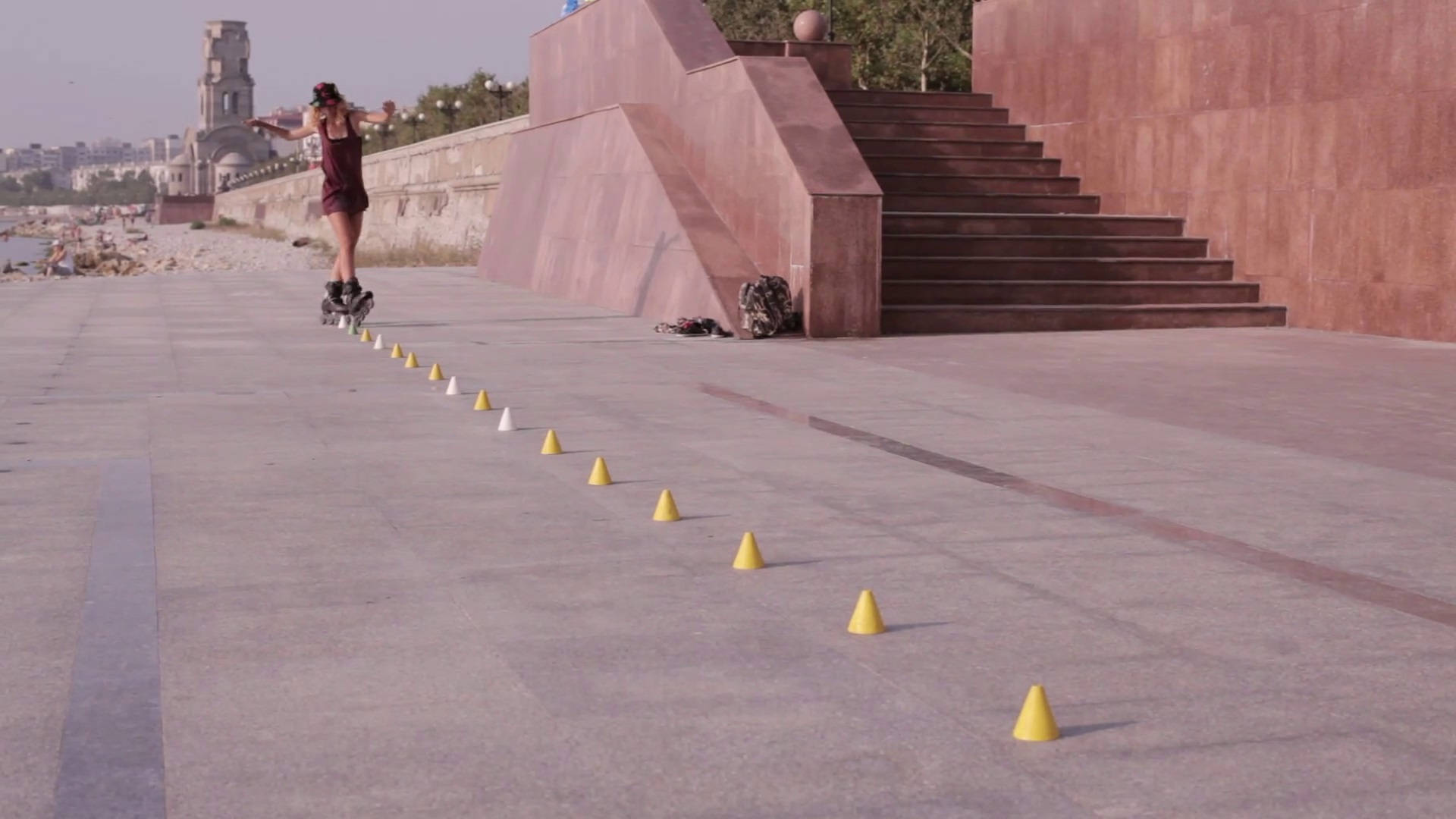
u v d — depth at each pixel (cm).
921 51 3878
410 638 520
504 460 882
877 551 659
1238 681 478
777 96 1756
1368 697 463
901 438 979
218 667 486
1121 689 470
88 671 482
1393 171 1686
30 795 380
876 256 1664
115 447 918
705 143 1941
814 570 623
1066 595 586
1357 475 858
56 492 775
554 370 1338
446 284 2758
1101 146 2159
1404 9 1661
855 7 3881
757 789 384
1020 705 453
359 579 601
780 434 990
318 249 7062
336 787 385
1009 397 1183
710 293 1728
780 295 1658
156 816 366
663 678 477
